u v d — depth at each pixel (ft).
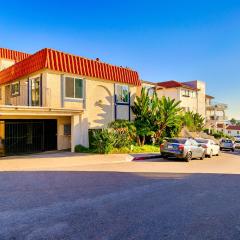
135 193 27.27
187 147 58.70
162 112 82.12
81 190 27.68
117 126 71.82
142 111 80.79
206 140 77.25
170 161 57.57
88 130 67.10
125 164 48.88
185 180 35.65
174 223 19.06
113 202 23.72
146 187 30.22
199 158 68.49
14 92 74.64
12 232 16.53
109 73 73.92
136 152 68.03
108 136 64.03
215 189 30.76
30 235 16.12
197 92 154.92
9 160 47.65
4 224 17.81
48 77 60.23
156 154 65.41
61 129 65.67
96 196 25.54
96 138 63.57
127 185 30.89
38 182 30.81
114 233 16.84
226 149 115.75
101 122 72.54
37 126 66.59
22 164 43.50
